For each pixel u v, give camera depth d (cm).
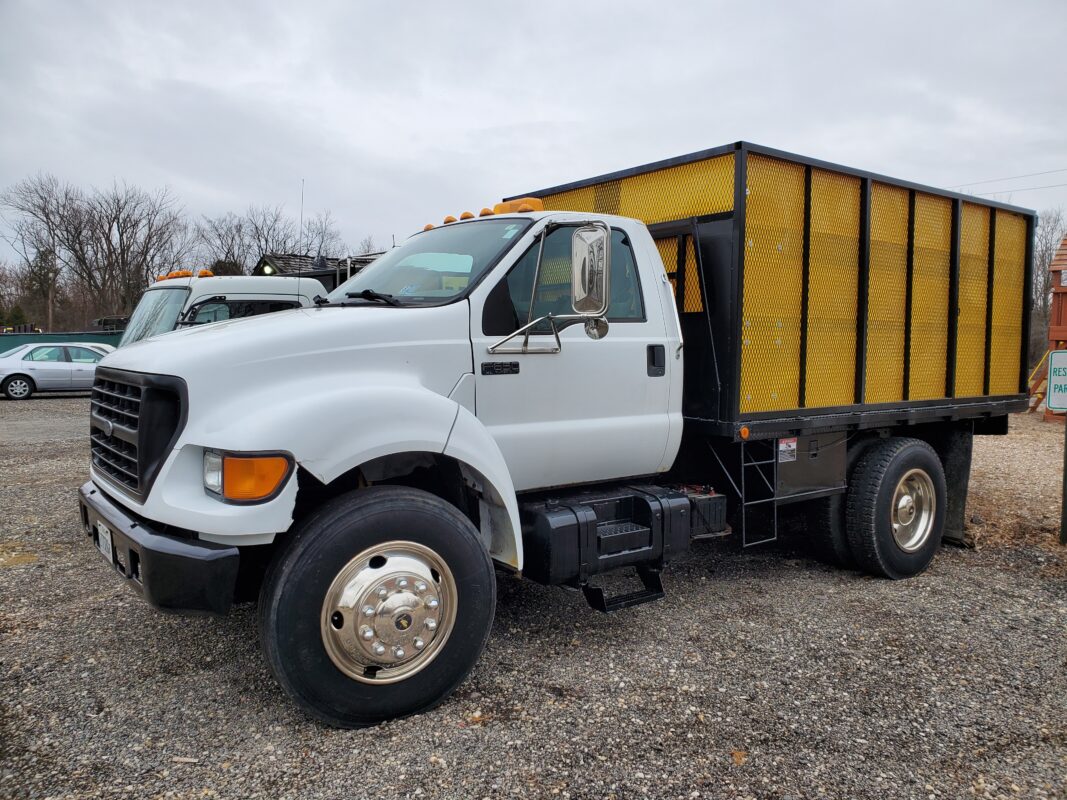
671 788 281
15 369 2014
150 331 934
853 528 532
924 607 480
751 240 451
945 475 625
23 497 771
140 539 297
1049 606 485
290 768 289
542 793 276
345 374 330
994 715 340
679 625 441
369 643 309
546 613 457
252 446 289
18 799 267
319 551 301
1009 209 639
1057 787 287
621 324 422
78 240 5003
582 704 343
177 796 271
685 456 495
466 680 365
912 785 287
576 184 553
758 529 525
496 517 364
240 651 394
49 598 471
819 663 391
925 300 574
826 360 504
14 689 351
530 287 391
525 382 383
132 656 387
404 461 366
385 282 412
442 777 285
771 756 304
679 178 484
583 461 409
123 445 336
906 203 555
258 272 1290
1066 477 638
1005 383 654
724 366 452
